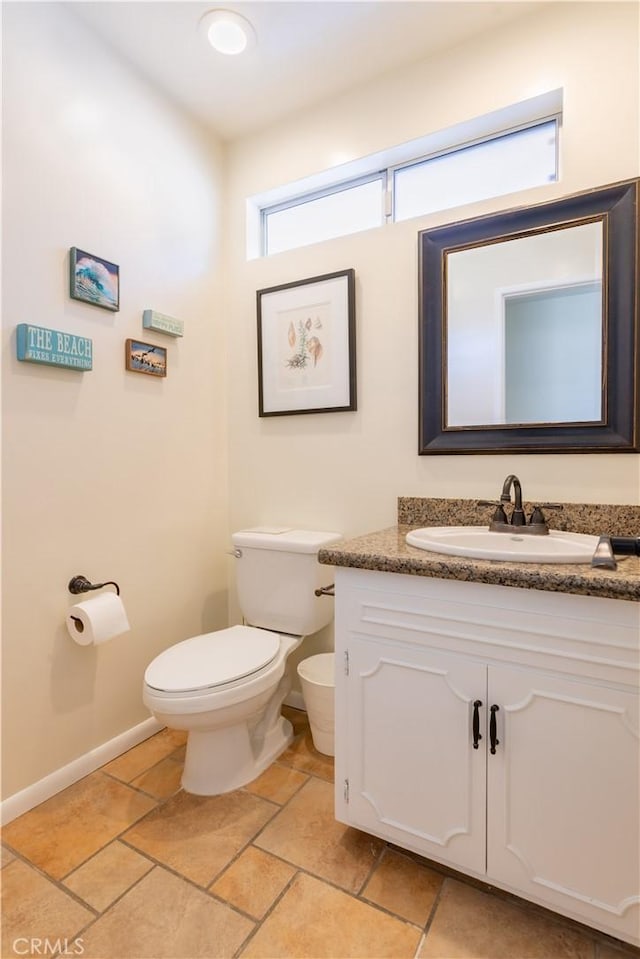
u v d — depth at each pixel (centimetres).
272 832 138
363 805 127
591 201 146
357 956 104
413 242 177
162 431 193
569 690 101
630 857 97
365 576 125
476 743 111
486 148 178
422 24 159
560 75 152
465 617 112
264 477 215
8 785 142
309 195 213
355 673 127
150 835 137
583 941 107
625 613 96
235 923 110
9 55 139
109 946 105
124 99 174
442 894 118
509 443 160
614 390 145
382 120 183
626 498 146
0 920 111
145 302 184
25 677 146
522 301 157
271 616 189
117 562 175
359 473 190
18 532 144
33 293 146
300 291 200
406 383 180
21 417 144
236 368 222
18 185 142
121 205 174
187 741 174
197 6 152
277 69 178
